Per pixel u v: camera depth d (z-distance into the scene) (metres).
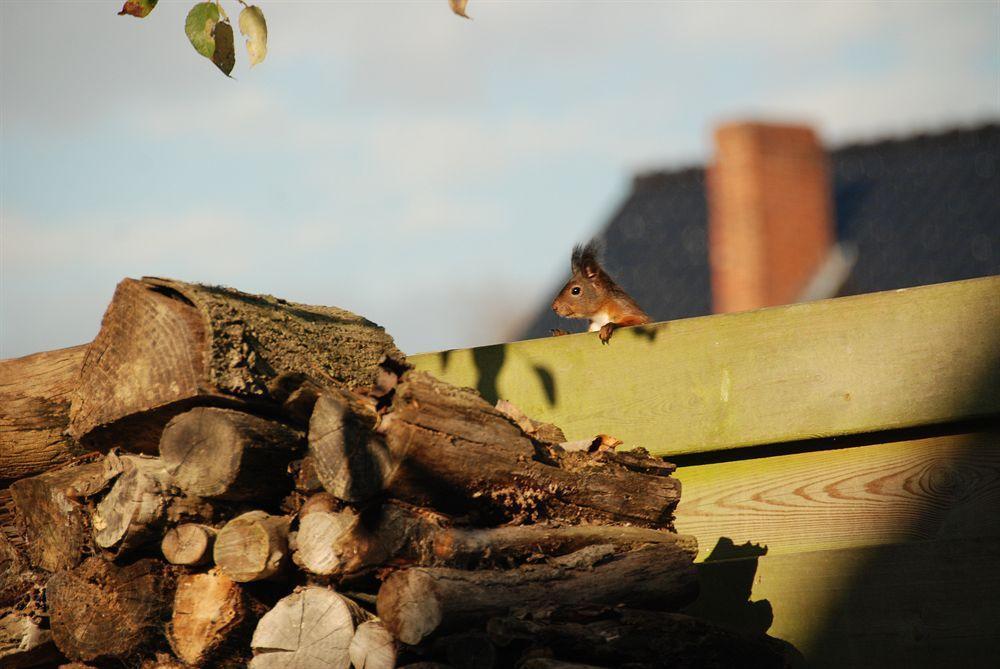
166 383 6.30
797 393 7.57
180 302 6.45
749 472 7.75
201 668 6.05
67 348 7.91
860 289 19.59
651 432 7.93
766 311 7.77
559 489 6.38
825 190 22.14
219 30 6.81
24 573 6.85
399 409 5.68
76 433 6.80
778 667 6.60
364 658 5.64
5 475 7.45
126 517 6.05
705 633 6.05
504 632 5.41
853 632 7.10
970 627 6.82
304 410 6.03
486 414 5.99
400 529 5.73
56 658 7.00
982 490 7.10
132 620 6.27
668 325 8.03
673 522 7.67
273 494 6.22
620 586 6.27
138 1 7.10
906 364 7.33
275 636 5.77
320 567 5.71
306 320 7.11
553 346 8.37
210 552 5.98
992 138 21.11
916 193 20.83
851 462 7.48
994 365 7.13
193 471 6.03
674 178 25.47
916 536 7.19
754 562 7.45
